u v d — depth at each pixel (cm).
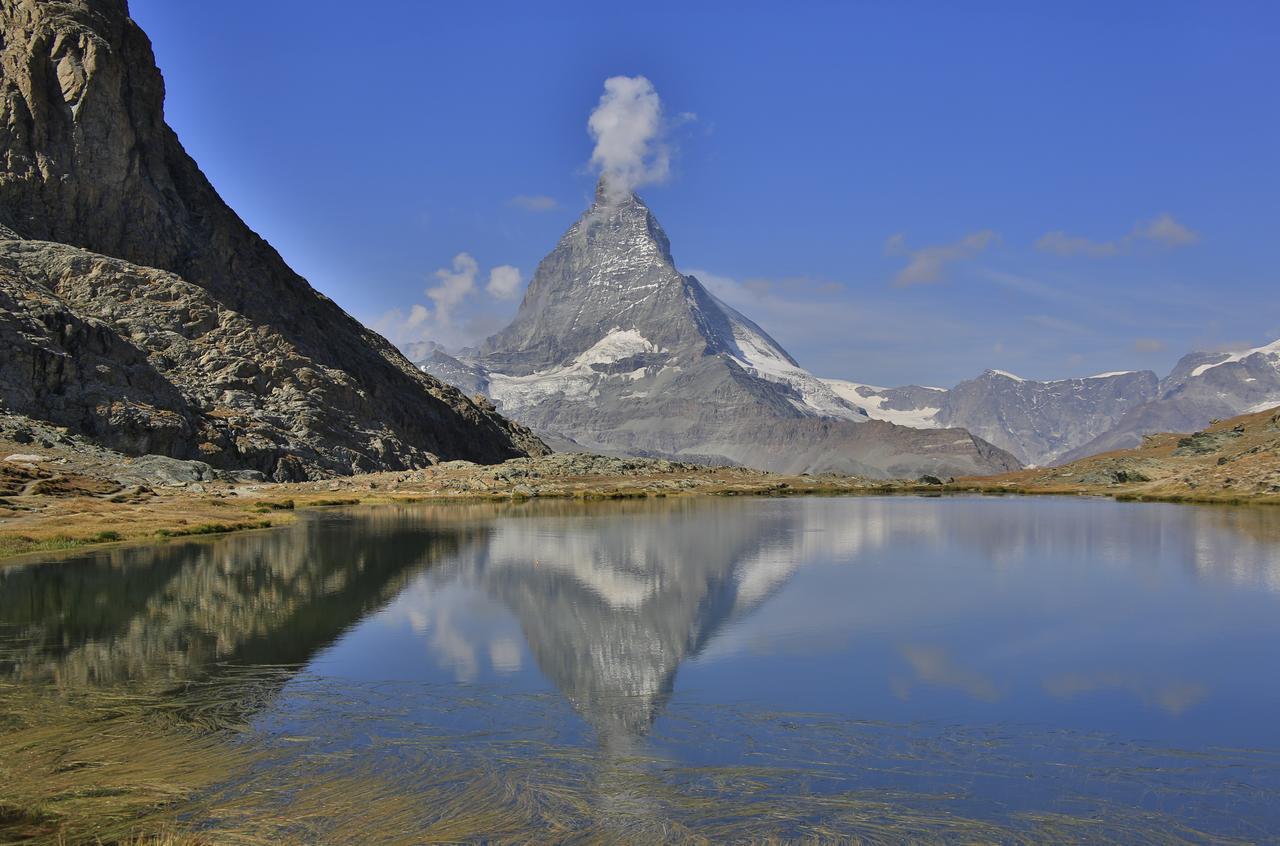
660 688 3394
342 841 2097
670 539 8419
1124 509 12750
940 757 2717
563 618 4678
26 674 3462
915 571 6462
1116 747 2825
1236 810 2372
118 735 2761
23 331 14375
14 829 2133
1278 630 4519
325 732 2816
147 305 18762
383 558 6850
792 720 3031
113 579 5694
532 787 2416
